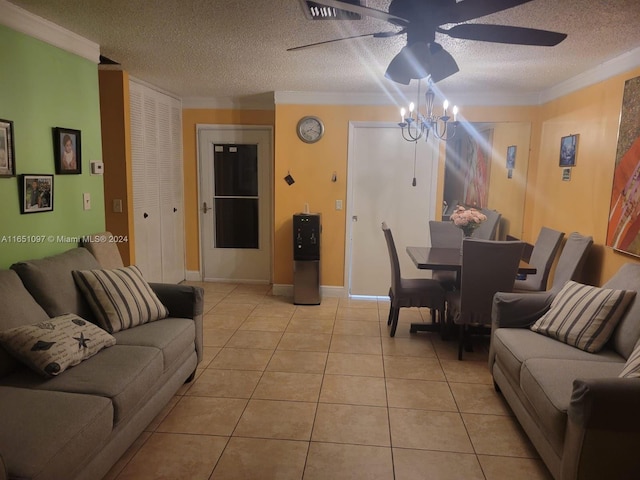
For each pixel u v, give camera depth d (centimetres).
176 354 265
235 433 248
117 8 247
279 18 258
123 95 392
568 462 183
